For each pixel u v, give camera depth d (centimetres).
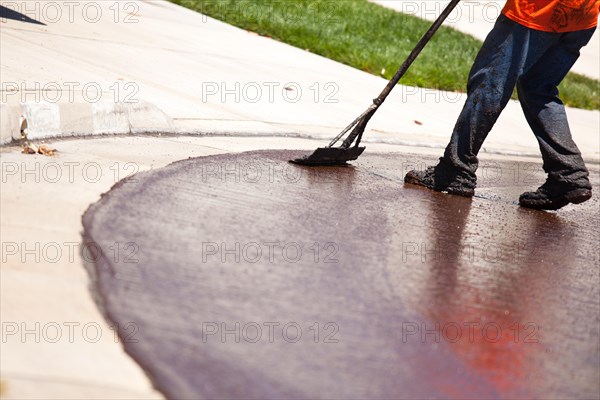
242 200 679
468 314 516
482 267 621
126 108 878
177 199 648
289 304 481
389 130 1198
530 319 526
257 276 515
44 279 465
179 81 1170
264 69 1383
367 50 1697
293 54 1578
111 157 758
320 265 554
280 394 381
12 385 364
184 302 461
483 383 424
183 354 405
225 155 854
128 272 488
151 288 472
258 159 867
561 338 502
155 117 912
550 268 652
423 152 1124
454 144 876
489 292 565
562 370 455
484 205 864
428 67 1672
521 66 845
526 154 1277
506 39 842
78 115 822
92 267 489
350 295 511
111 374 381
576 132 1530
